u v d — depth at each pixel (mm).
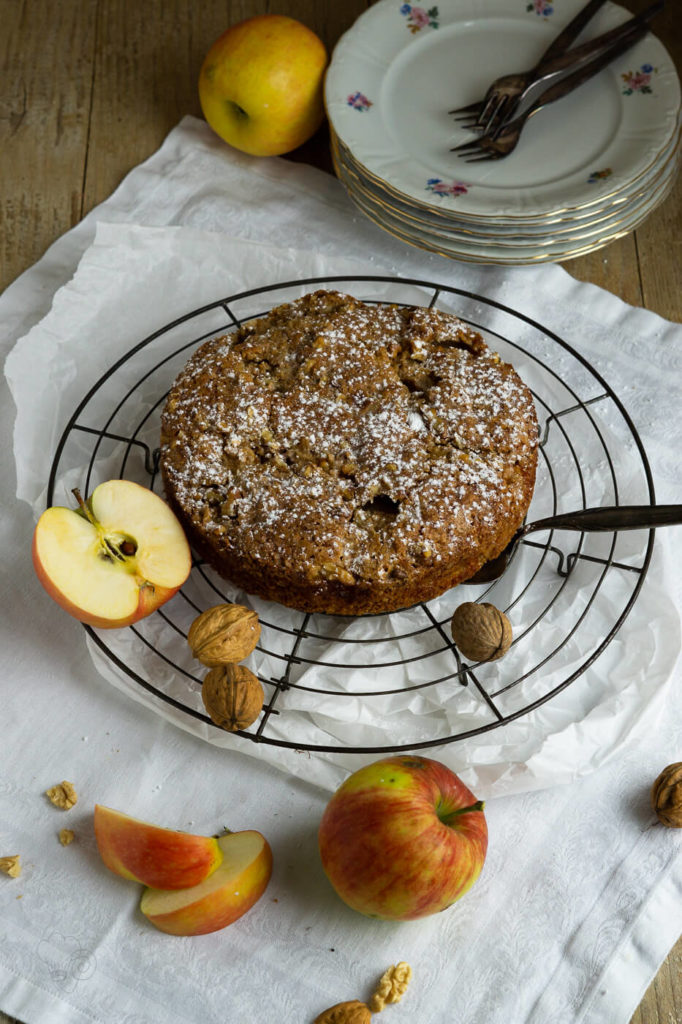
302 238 1081
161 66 1155
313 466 888
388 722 890
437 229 1000
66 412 991
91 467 944
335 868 823
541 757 871
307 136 1086
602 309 1048
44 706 909
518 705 892
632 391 1013
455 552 873
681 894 861
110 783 889
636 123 1013
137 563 858
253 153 1099
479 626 858
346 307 943
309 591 879
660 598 918
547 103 1021
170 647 910
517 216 972
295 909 856
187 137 1119
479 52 1057
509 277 1058
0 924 851
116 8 1171
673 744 900
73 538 854
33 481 958
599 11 1058
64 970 839
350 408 904
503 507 885
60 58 1157
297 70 1036
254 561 873
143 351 1014
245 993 835
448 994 836
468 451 892
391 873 805
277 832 877
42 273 1058
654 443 992
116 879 862
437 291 1000
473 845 817
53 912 854
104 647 880
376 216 1026
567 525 890
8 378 983
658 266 1074
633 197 992
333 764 882
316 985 838
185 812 883
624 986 838
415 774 826
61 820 879
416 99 1037
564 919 854
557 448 982
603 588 926
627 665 906
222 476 892
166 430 915
